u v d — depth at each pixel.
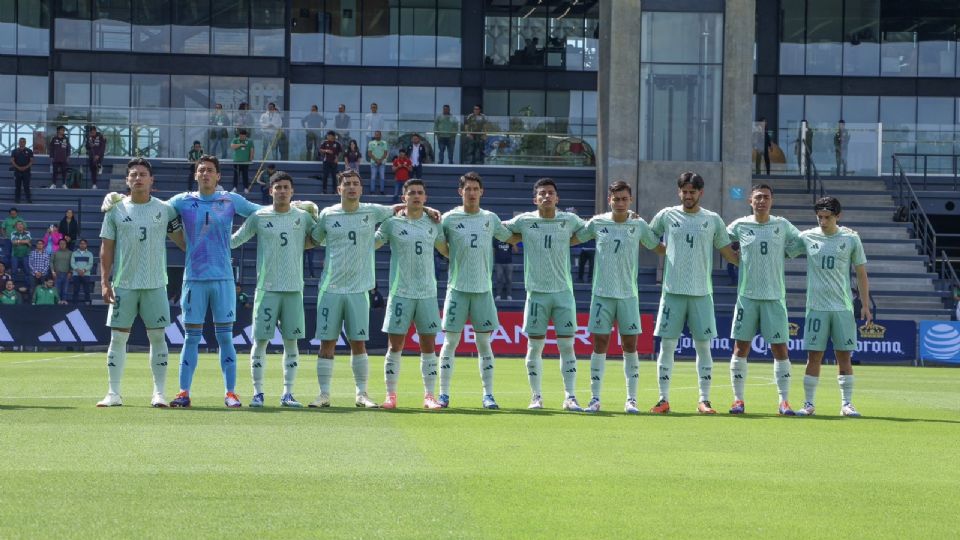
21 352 40.78
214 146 54.28
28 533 9.55
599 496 11.53
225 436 15.35
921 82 69.12
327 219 19.62
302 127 54.50
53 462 12.98
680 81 51.47
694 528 10.20
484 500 11.22
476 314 20.08
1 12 67.44
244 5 63.44
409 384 26.89
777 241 20.47
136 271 19.16
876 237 53.53
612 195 20.08
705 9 51.47
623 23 51.28
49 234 45.97
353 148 53.53
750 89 51.31
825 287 20.42
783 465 13.75
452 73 69.00
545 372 32.72
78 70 62.38
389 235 19.88
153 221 19.14
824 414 20.77
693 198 20.17
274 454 13.78
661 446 15.21
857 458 14.45
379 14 68.75
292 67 68.12
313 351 42.94
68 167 53.94
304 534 9.69
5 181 54.41
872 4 69.12
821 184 54.09
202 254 19.22
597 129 55.22
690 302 20.23
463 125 55.44
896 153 56.75
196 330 19.36
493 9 69.12
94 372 29.14
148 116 54.28
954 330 43.81
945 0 68.81
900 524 10.49
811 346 20.47
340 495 11.33
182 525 9.93
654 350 43.62
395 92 68.81
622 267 20.06
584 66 69.56
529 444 15.11
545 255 20.14
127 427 16.20
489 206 53.66
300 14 68.31
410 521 10.25
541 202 19.98
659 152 51.62
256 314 19.62
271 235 19.52
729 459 14.13
